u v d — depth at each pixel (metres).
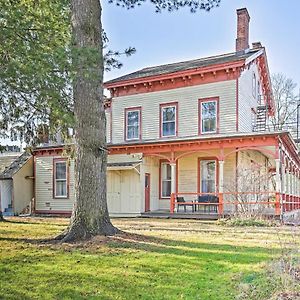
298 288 4.70
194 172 20.05
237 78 19.28
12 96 7.89
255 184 16.66
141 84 21.69
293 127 34.19
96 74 8.22
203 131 19.86
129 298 4.76
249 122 21.08
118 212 20.55
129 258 6.89
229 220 14.48
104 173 9.24
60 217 19.44
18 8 7.34
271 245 8.38
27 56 7.09
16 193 23.11
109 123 22.81
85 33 9.02
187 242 8.79
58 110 8.33
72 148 10.62
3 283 5.39
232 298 4.62
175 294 4.87
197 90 20.22
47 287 5.21
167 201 20.81
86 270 6.07
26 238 9.41
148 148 19.56
